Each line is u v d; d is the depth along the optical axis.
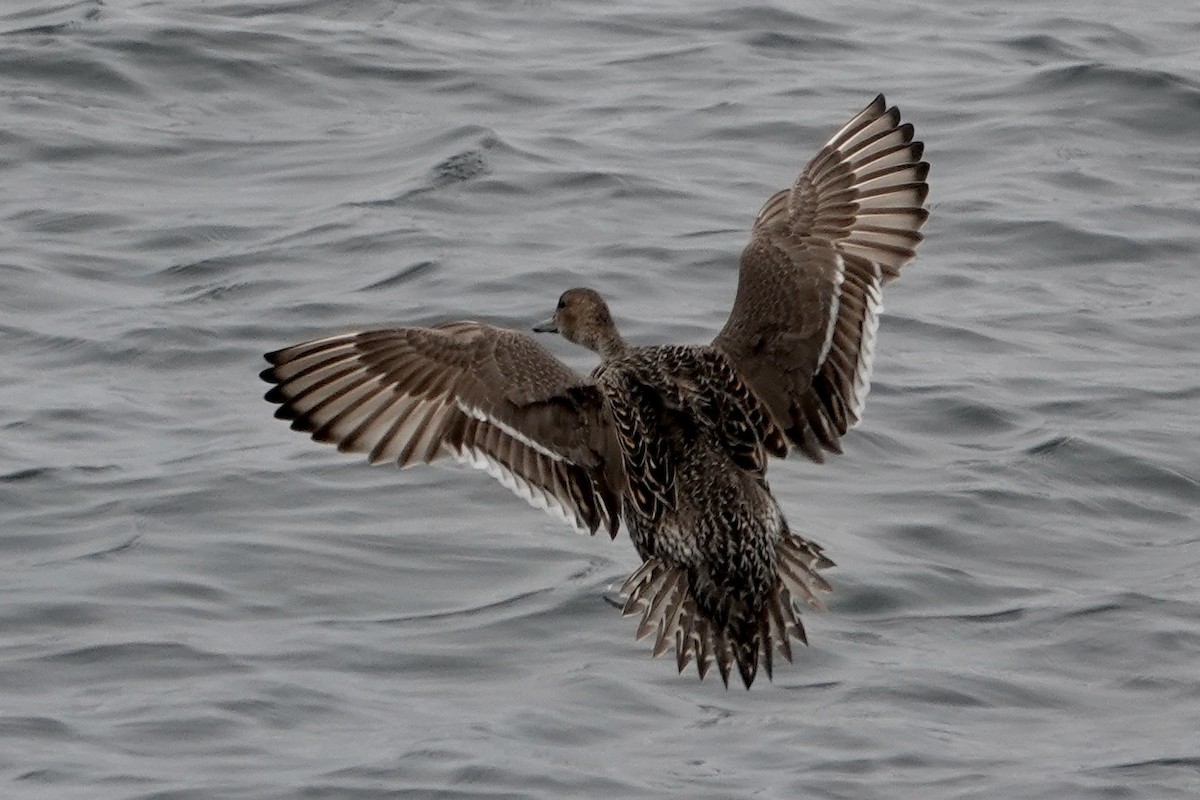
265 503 14.15
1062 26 24.47
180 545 13.60
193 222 18.91
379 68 22.48
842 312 8.85
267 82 22.08
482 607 13.02
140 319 17.06
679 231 18.61
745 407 8.62
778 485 14.59
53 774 11.13
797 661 12.52
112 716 11.73
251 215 19.09
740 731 11.77
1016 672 12.48
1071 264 18.56
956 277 18.28
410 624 12.82
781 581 8.70
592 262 17.94
